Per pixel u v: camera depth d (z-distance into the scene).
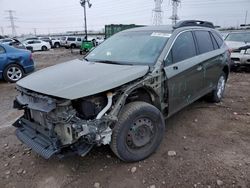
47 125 2.79
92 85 2.73
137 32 4.25
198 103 5.43
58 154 2.72
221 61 5.11
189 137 3.85
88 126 2.61
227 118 4.61
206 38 4.76
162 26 4.32
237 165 3.10
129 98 3.19
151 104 3.43
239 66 9.49
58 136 2.71
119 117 2.92
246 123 4.38
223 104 5.41
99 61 3.78
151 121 3.22
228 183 2.78
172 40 3.73
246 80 8.10
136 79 3.06
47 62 15.66
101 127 2.70
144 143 3.19
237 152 3.40
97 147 3.54
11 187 2.84
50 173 3.05
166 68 3.45
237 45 10.26
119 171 3.02
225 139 3.78
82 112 2.69
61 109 2.63
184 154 3.36
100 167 3.11
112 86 2.77
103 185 2.80
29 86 2.94
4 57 8.31
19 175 3.04
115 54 3.88
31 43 31.03
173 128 4.17
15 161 3.33
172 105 3.68
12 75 8.56
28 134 3.12
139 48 3.78
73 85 2.75
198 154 3.36
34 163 3.27
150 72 3.23
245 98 5.93
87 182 2.86
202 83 4.46
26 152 3.54
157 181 2.83
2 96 6.71
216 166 3.08
